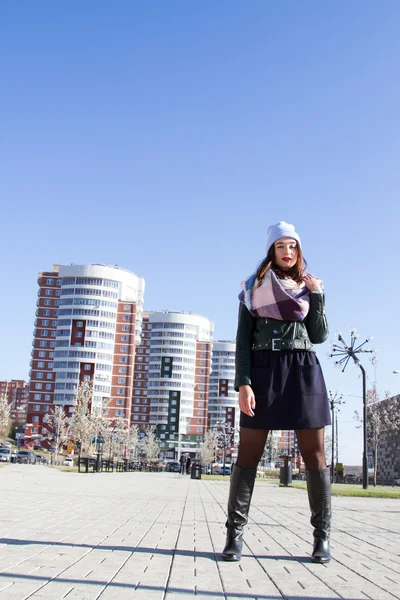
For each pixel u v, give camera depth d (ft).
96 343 400.88
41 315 408.05
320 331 15.64
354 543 19.16
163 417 531.50
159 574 12.47
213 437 449.48
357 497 56.59
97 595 10.34
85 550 15.11
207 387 549.54
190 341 548.72
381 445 288.51
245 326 15.58
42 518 22.33
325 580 12.51
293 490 66.90
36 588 10.61
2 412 258.16
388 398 213.87
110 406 405.59
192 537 19.07
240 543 14.89
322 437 15.17
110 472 121.80
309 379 15.02
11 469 92.58
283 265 15.66
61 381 393.50
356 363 89.66
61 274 412.16
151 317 557.33
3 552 14.14
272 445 345.31
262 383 15.06
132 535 18.75
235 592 11.11
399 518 30.27
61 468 137.69
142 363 556.51
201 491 56.49
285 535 20.95
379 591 11.59
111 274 414.21
